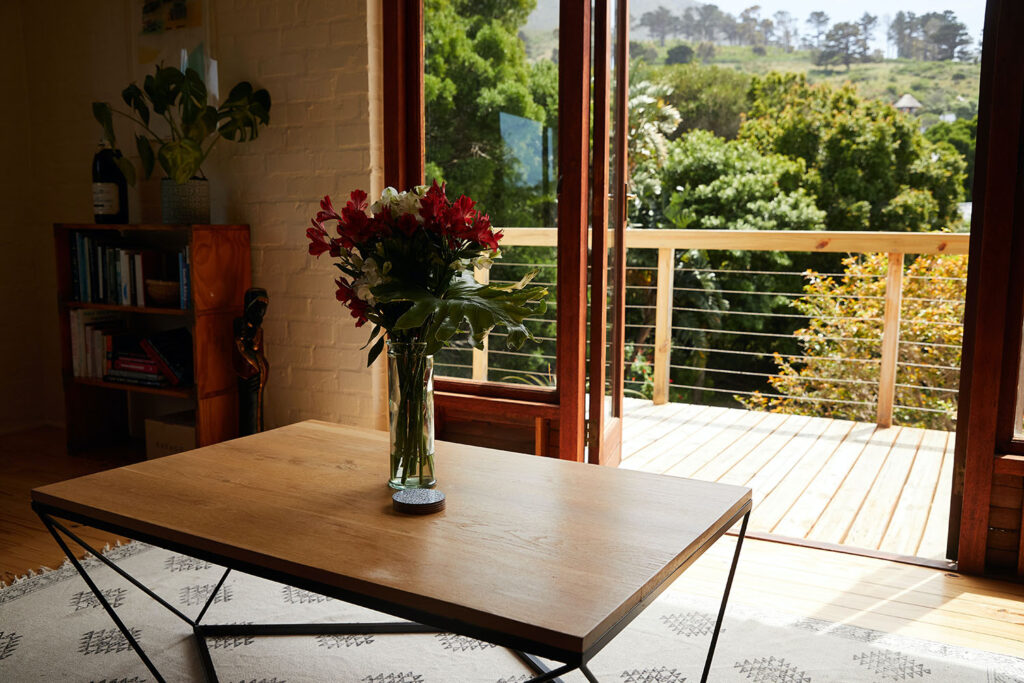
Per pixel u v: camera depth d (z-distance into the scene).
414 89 3.13
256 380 3.19
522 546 1.34
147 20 3.51
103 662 1.90
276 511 1.50
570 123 2.82
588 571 1.24
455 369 3.20
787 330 7.21
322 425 2.16
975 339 2.35
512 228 3.03
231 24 3.31
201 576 2.39
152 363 3.36
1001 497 2.42
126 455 3.62
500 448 3.12
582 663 1.04
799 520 3.00
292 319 3.34
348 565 1.25
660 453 3.92
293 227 3.29
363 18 3.03
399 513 1.49
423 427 1.60
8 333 3.96
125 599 2.23
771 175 7.57
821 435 4.28
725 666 1.91
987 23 2.29
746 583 2.40
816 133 7.54
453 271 1.58
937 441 4.15
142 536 1.45
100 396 3.75
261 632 2.04
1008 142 2.24
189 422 3.39
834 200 7.55
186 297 3.21
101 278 3.48
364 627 2.05
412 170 3.18
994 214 2.28
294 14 3.16
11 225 3.92
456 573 1.23
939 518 3.02
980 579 2.42
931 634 2.08
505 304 1.55
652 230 4.85
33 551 2.56
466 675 1.86
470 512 1.50
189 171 3.21
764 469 3.66
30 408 4.09
